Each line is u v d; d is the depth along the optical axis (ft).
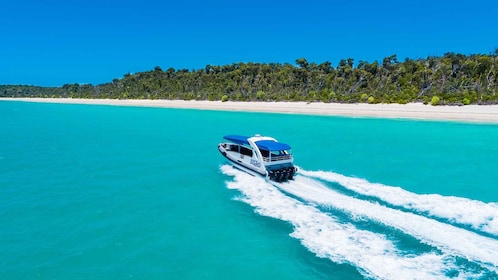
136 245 43.62
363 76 285.23
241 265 38.70
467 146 105.09
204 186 67.92
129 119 210.59
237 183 68.90
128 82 501.56
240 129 153.99
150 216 52.95
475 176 72.59
